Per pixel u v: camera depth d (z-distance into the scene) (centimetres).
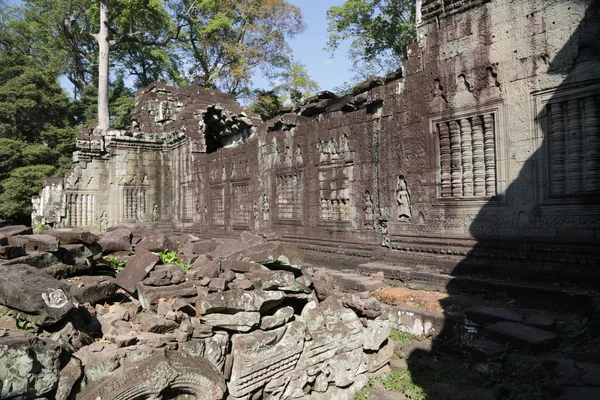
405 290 776
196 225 1902
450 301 682
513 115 725
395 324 692
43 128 3019
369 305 623
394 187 938
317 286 625
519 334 526
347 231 1073
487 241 757
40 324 367
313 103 1439
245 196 1548
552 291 616
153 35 3384
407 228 907
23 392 312
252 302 490
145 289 489
